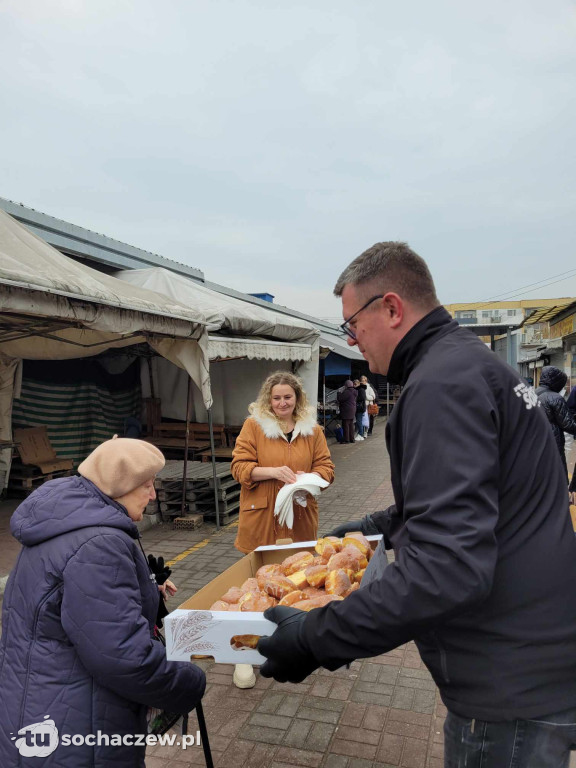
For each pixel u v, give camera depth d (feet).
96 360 30.14
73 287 13.74
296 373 34.53
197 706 6.63
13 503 24.82
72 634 4.84
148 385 33.24
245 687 10.55
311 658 4.19
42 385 27.71
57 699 4.93
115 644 4.82
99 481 5.56
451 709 4.38
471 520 3.60
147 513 22.94
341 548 6.85
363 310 4.87
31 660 5.01
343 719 9.59
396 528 4.82
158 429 32.71
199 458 30.01
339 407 52.54
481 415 3.86
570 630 4.13
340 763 8.48
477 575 3.50
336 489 30.22
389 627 3.69
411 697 10.23
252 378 32.55
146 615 5.79
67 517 5.16
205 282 45.85
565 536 4.26
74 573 4.90
